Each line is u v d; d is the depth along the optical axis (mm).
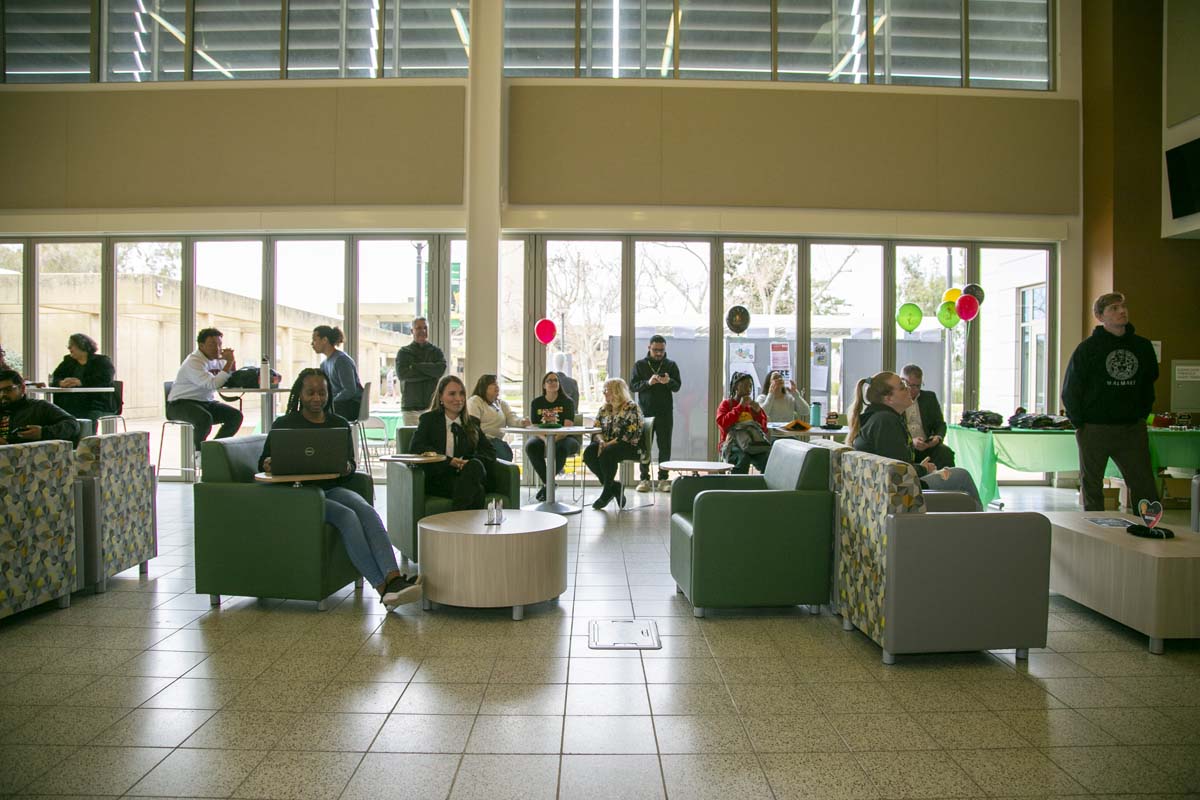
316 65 8148
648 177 8008
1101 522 4012
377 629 3535
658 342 7730
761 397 7801
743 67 8164
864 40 8203
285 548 3768
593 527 5965
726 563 3703
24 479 3545
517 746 2410
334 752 2361
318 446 3809
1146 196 7801
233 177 8008
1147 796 2146
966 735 2514
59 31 8203
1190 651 3342
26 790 2133
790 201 8070
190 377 7160
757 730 2539
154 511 4594
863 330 8406
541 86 8000
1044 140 8211
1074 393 4699
